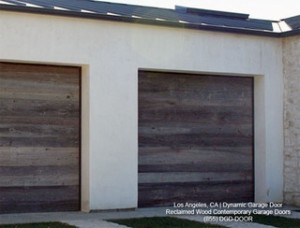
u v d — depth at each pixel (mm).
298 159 11695
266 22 12789
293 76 11828
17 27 9672
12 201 9922
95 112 10211
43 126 10141
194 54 11133
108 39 10344
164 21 10680
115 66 10398
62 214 9961
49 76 10203
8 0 9977
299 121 11688
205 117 11570
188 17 11938
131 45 10547
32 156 10062
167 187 11180
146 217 9727
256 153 12023
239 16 12820
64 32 10000
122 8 11469
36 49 9789
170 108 11234
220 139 11711
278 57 12023
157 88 11125
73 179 10367
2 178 9852
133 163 10508
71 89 10367
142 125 10969
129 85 10508
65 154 10305
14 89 9953
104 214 10031
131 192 10500
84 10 10359
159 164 11117
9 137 9906
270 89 11930
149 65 10703
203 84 11570
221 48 11406
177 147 11281
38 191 10094
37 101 10109
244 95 11984
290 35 11734
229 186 11773
